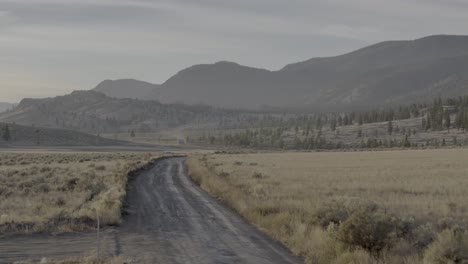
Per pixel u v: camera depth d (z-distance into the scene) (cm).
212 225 2100
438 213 2189
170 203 2853
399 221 1667
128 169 5409
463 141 19425
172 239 1775
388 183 3734
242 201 2641
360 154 11262
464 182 3741
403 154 10294
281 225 1922
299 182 3938
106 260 1407
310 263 1418
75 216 2119
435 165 6094
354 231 1434
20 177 4078
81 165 6353
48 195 2923
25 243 1672
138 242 1711
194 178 4766
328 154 12156
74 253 1516
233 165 6881
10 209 2320
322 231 1662
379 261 1316
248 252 1565
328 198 2694
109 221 2086
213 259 1459
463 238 1302
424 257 1288
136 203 2828
